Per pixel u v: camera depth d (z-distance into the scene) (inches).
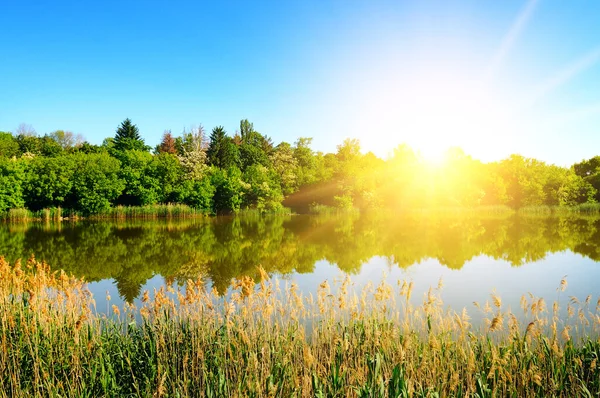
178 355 324.5
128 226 1615.4
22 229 1453.0
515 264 829.2
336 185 2596.0
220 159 2910.9
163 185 2241.6
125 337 357.7
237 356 308.0
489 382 286.7
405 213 2400.3
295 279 700.7
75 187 1927.9
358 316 367.6
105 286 663.1
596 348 326.6
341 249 1035.9
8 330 339.3
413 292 597.3
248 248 1058.1
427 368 278.5
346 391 274.5
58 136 3715.6
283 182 2691.9
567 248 1031.0
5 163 1828.2
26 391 279.3
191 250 1026.7
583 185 2844.5
